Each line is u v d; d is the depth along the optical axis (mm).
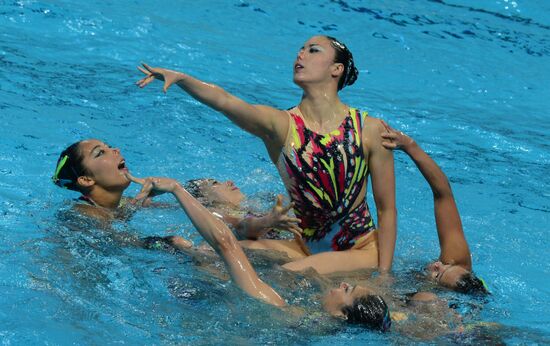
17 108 26125
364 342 15680
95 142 21234
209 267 18406
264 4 38219
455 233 19328
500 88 33094
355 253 19297
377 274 18922
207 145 25938
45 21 33281
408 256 20438
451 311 17172
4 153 23312
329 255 19000
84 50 31516
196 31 34719
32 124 25266
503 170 26047
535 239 21875
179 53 32188
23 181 22000
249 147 26297
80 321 15773
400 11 39156
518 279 19625
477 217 22906
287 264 18672
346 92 31094
